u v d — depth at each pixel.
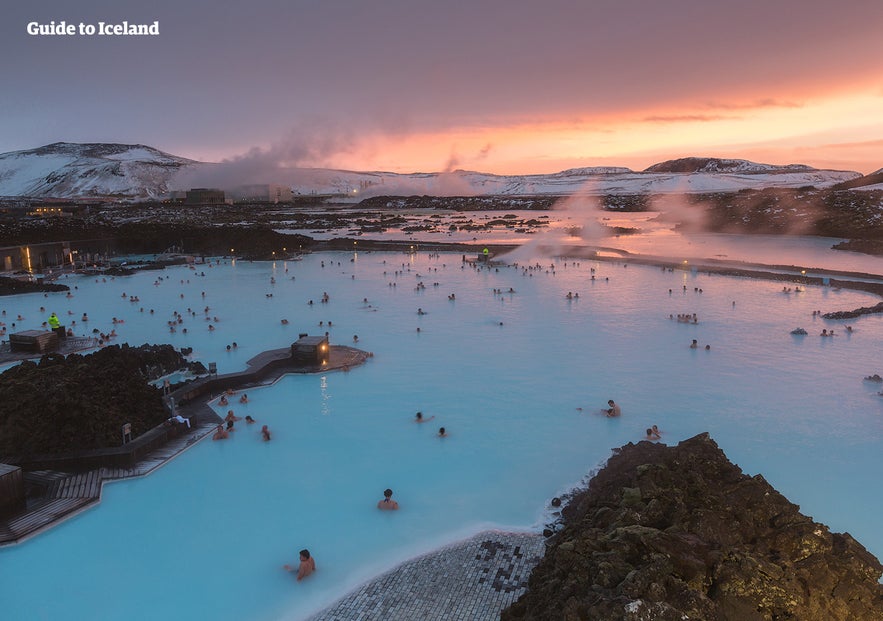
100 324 42.06
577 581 11.60
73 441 20.80
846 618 11.15
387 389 28.34
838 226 91.25
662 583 11.00
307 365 31.27
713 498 14.26
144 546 16.27
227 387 27.91
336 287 55.59
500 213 193.25
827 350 33.06
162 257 76.25
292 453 21.84
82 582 14.79
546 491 18.89
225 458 21.47
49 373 23.58
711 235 100.38
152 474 20.27
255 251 78.31
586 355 33.22
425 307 46.25
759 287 51.50
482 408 25.91
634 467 18.42
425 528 16.92
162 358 30.52
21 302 49.78
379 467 20.72
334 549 16.03
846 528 16.55
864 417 24.06
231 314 44.62
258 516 17.72
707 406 25.59
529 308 45.31
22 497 17.52
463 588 13.97
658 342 35.53
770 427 23.31
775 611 10.92
